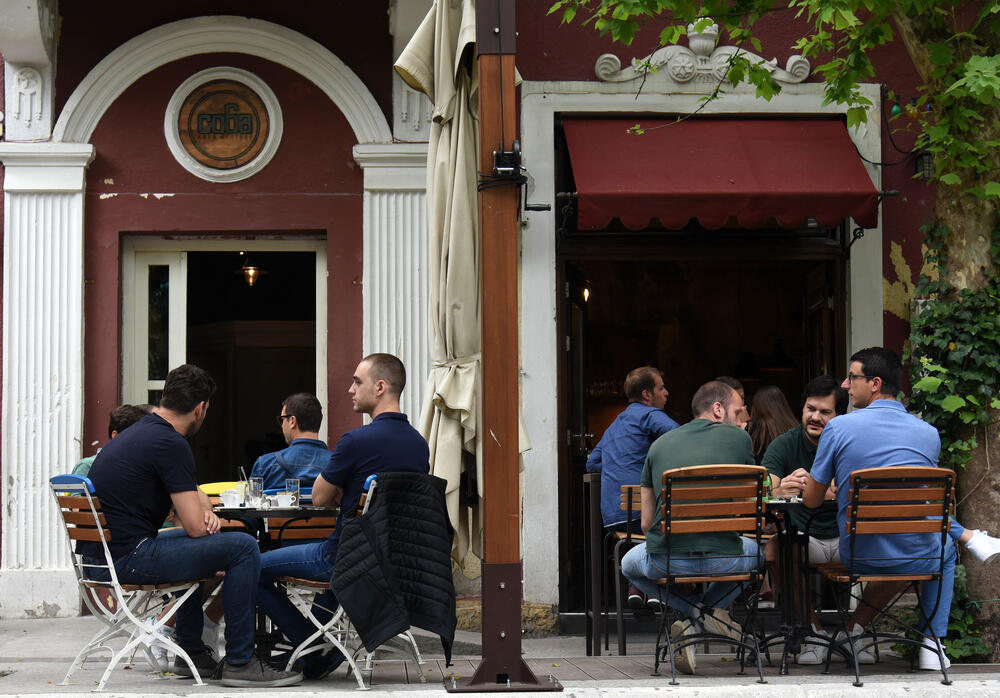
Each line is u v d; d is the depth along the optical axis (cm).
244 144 877
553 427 827
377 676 595
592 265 1107
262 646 612
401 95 875
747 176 789
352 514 557
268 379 1592
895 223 852
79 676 595
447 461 638
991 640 649
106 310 866
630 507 679
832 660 652
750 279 1162
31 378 850
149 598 589
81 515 549
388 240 871
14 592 836
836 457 590
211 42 873
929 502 578
